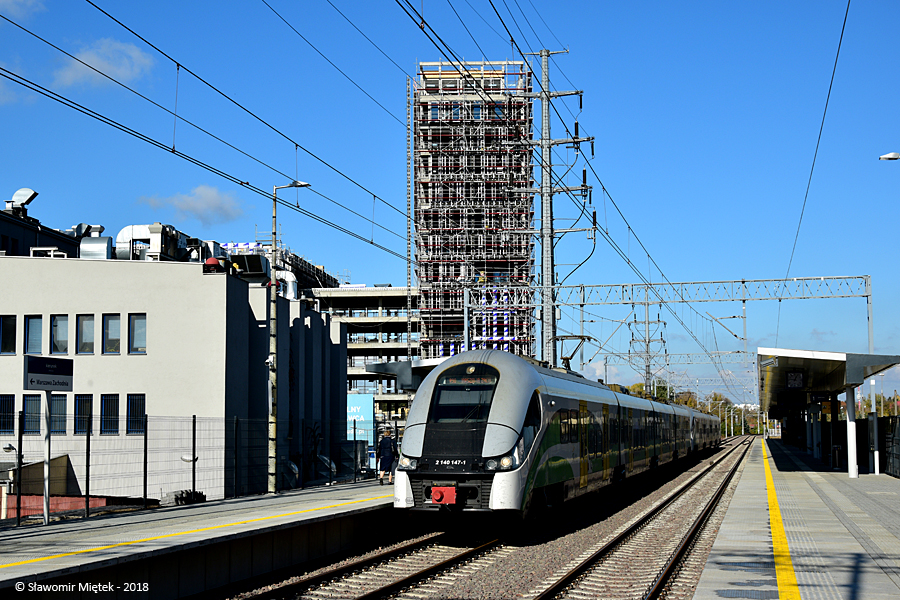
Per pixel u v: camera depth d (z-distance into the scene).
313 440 42.12
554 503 18.95
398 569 13.16
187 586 11.40
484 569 13.25
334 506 17.00
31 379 14.67
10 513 24.59
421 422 16.94
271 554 13.30
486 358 17.67
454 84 110.69
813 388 47.84
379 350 103.31
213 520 14.76
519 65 108.44
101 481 32.22
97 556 10.27
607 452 24.56
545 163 32.25
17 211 45.56
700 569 13.24
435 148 106.75
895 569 12.02
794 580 11.15
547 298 31.88
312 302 47.41
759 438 125.75
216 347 33.00
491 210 105.44
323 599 11.02
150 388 33.00
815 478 33.19
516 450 16.25
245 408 35.06
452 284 100.44
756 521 18.36
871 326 34.38
